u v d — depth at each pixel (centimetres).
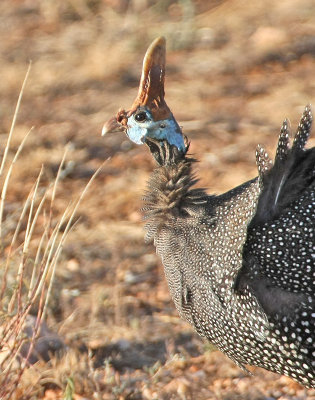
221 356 1903
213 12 3881
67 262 2317
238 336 1549
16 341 1659
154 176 1669
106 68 3419
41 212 2498
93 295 2155
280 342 1505
